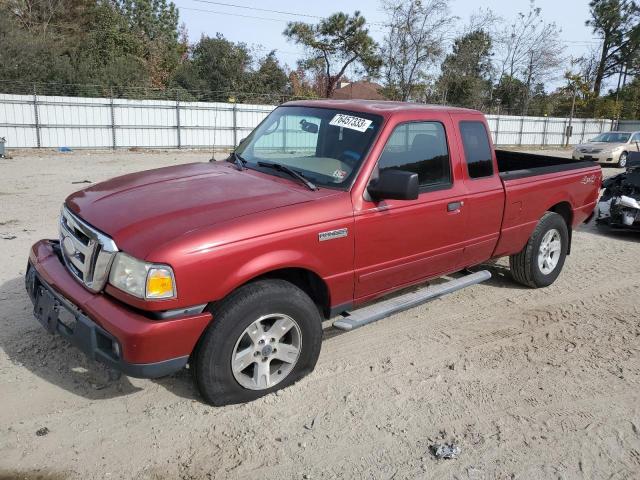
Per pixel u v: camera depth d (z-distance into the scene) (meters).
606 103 46.97
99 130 24.59
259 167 4.38
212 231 3.27
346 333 4.88
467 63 44.81
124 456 3.14
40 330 4.48
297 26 40.75
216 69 39.34
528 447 3.42
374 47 41.41
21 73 29.64
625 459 3.36
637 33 51.06
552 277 6.24
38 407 3.52
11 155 20.91
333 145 4.28
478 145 5.00
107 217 3.46
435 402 3.85
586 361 4.57
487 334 5.01
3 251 6.64
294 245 3.58
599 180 6.68
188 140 26.69
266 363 3.69
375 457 3.25
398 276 4.43
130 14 43.66
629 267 7.32
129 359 3.10
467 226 4.85
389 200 4.13
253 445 3.29
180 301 3.15
